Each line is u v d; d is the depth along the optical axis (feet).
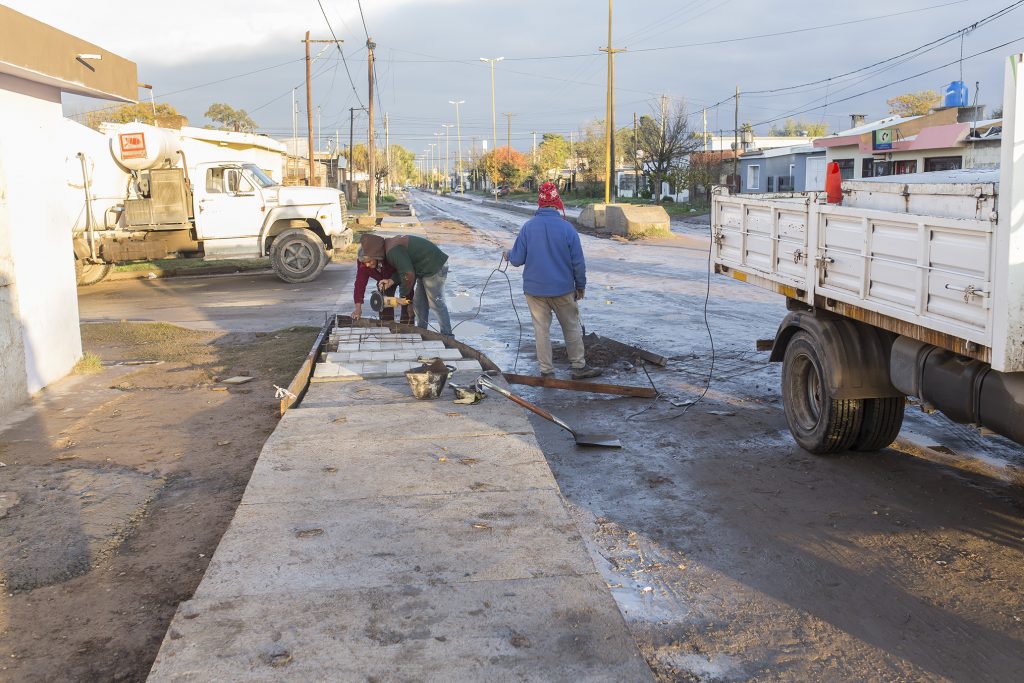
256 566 12.28
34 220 26.91
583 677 9.60
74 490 17.63
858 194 18.07
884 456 20.77
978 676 11.41
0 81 24.50
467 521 13.91
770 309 45.11
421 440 18.28
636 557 15.21
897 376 17.43
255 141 75.92
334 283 59.82
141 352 34.19
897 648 12.12
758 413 24.85
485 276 61.98
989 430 14.89
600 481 19.22
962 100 107.65
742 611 13.23
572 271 27.89
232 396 26.23
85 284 61.82
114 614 12.67
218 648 10.11
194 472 19.02
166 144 61.57
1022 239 12.70
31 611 12.76
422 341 29.91
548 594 11.48
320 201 61.26
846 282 18.28
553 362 32.30
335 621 10.74
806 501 17.79
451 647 10.16
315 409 20.72
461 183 403.54
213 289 57.62
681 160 197.67
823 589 13.93
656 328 39.52
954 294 14.25
